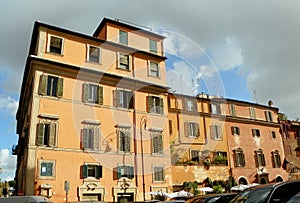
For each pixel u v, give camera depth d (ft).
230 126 87.81
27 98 62.59
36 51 59.36
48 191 50.83
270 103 105.91
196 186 68.80
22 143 63.52
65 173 53.52
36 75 55.98
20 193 51.19
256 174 87.56
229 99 90.63
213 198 28.43
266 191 18.35
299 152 102.83
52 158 53.06
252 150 90.07
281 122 104.06
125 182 58.75
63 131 55.57
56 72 58.08
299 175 96.84
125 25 69.92
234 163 84.07
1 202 37.27
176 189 66.64
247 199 18.90
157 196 61.36
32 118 53.36
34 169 50.88
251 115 95.14
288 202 16.96
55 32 60.34
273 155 94.48
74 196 53.21
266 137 95.71
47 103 55.52
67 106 57.26
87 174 55.47
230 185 76.07
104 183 56.80
